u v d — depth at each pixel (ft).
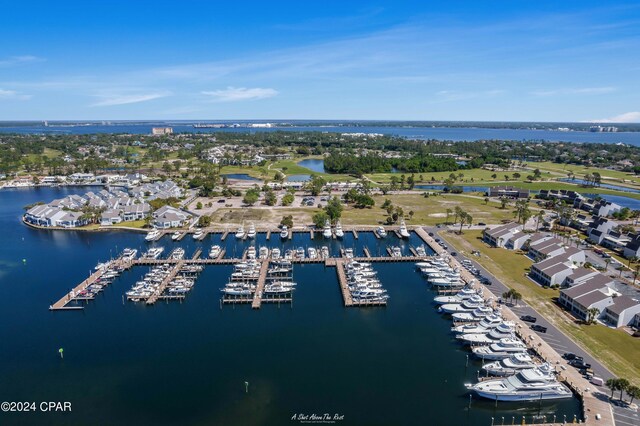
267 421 249.96
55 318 373.40
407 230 634.43
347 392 275.80
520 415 256.73
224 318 374.22
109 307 395.14
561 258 447.01
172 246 564.30
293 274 470.80
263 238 598.34
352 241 588.50
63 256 524.11
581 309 356.79
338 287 437.99
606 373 281.13
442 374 294.46
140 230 631.15
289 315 379.14
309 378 289.94
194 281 450.30
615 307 344.69
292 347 327.88
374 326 359.66
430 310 388.78
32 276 461.78
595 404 253.65
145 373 295.69
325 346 329.52
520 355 292.61
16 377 292.40
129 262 494.59
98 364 305.94
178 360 310.86
